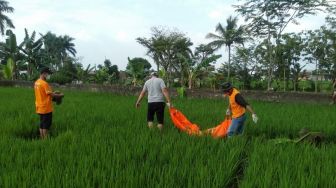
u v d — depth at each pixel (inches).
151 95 434.6
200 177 218.8
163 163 259.9
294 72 1359.5
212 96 978.7
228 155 272.5
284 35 1232.8
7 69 1652.3
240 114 390.9
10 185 208.2
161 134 366.0
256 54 1359.5
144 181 217.6
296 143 338.0
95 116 507.5
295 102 872.3
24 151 289.4
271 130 439.5
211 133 399.2
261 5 1053.2
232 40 1889.8
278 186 211.0
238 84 1424.7
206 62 1254.3
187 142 318.0
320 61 1278.3
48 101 399.5
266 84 1379.2
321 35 1227.2
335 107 729.0
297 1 1022.4
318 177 222.2
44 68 402.0
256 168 239.8
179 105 708.7
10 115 519.5
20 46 1951.3
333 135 419.5
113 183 206.8
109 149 281.1
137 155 275.3
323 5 1013.8
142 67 1456.7
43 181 209.3
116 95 1055.0
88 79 1755.7
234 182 245.1
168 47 1927.9
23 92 1071.0
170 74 1793.8
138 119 484.1
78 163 245.6
